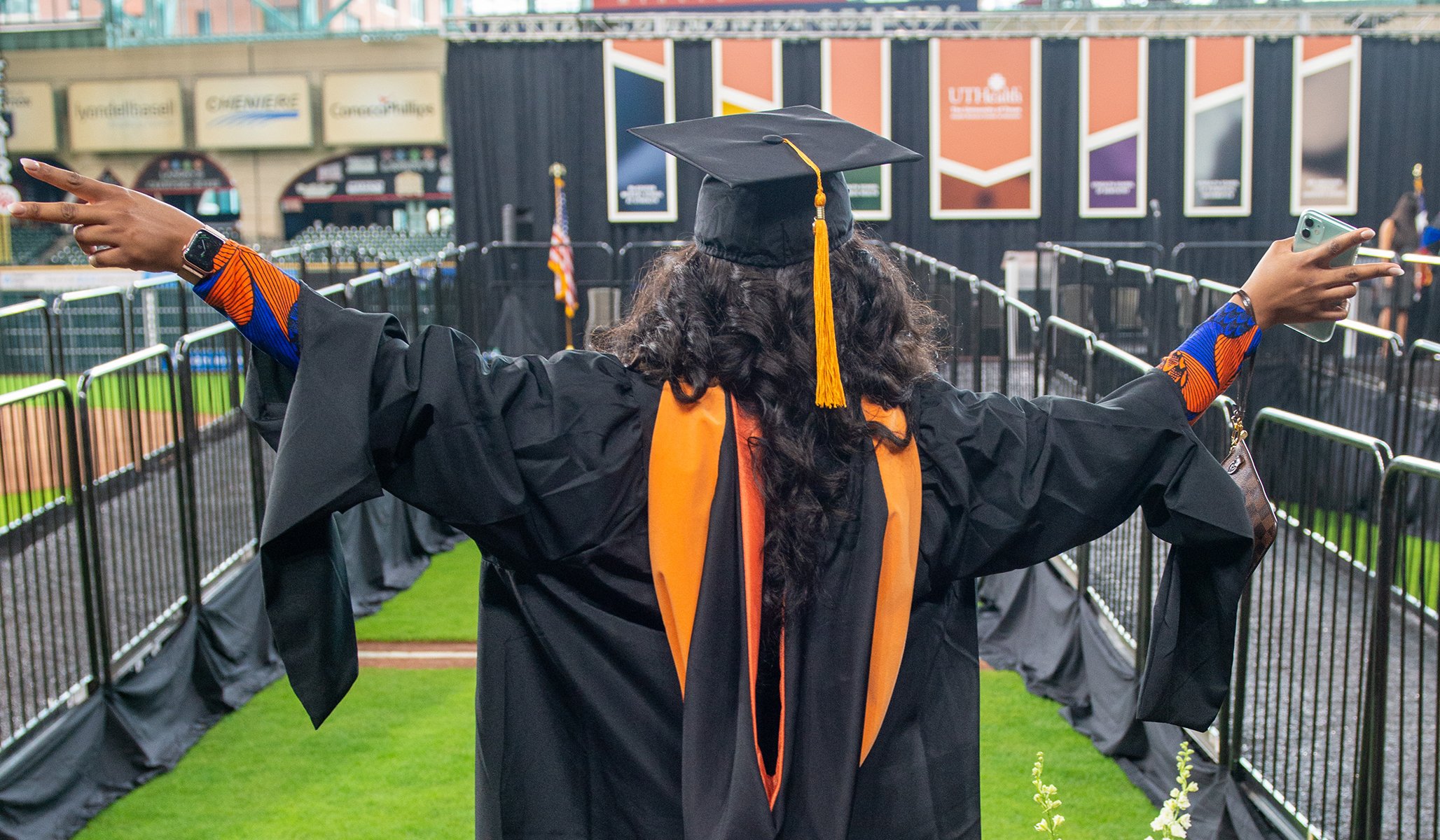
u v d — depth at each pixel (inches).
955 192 458.6
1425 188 462.0
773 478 57.1
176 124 660.7
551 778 61.6
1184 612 65.4
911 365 61.4
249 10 711.7
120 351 309.6
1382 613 111.0
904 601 58.4
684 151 63.4
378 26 761.6
